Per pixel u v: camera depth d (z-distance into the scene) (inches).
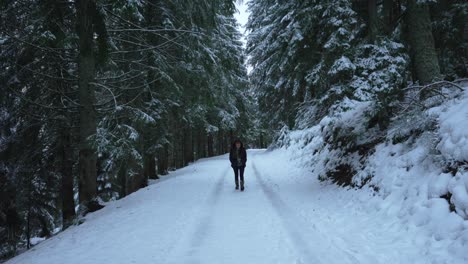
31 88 444.8
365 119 340.2
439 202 173.2
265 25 797.2
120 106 391.9
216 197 357.1
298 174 478.0
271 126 1018.7
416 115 240.1
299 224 230.4
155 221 265.9
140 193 430.6
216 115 1024.2
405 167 228.8
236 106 1173.7
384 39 301.0
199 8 448.5
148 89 474.0
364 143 326.6
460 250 136.7
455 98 236.8
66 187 511.2
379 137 308.3
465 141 179.8
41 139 483.2
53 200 567.8
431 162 207.0
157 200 360.8
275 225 232.5
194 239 211.0
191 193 391.9
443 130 207.0
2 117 431.8
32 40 347.9
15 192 461.1
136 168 529.7
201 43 485.7
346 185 302.4
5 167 445.7
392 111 287.9
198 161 1042.1
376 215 213.5
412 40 304.7
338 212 247.9
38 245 288.2
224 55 575.2
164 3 483.5
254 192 376.5
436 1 307.3
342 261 158.2
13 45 390.0
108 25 417.1
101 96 515.2
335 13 323.0
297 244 189.0
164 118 565.6
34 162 481.7
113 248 204.1
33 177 479.2
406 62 306.5
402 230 179.3
